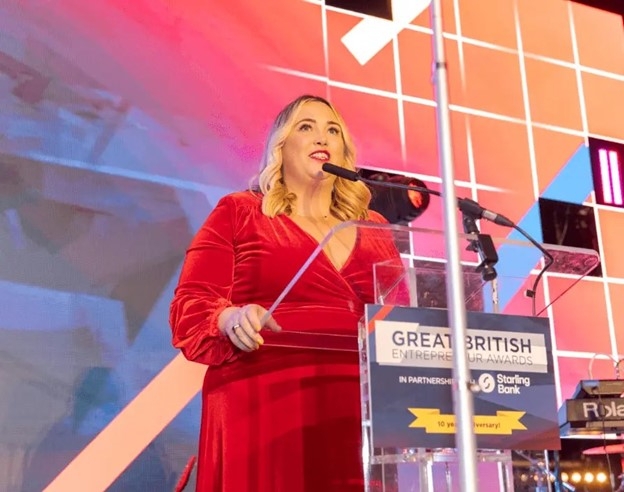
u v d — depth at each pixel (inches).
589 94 154.4
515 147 144.0
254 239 111.3
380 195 126.6
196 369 106.1
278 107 123.3
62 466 96.2
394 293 75.3
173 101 115.6
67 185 105.6
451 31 145.1
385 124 132.2
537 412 71.7
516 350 72.6
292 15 129.6
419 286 74.9
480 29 148.1
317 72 129.1
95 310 102.8
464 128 140.7
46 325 99.7
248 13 125.6
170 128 114.1
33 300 99.7
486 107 143.9
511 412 70.9
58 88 108.6
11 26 107.9
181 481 101.7
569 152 148.6
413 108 135.5
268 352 105.2
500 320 72.9
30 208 102.7
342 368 107.0
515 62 149.5
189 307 103.0
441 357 69.6
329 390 105.7
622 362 138.0
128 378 102.3
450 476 71.0
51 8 111.0
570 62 154.5
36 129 105.7
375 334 68.4
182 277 106.7
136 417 101.4
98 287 103.7
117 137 110.3
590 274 141.2
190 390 105.0
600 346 137.9
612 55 159.5
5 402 95.2
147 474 100.3
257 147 119.2
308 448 103.2
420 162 132.9
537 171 144.5
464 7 147.8
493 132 143.2
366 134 130.1
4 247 100.0
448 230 68.6
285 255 110.8
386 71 135.3
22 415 95.7
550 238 141.6
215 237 110.1
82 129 108.5
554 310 136.1
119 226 107.2
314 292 107.0
